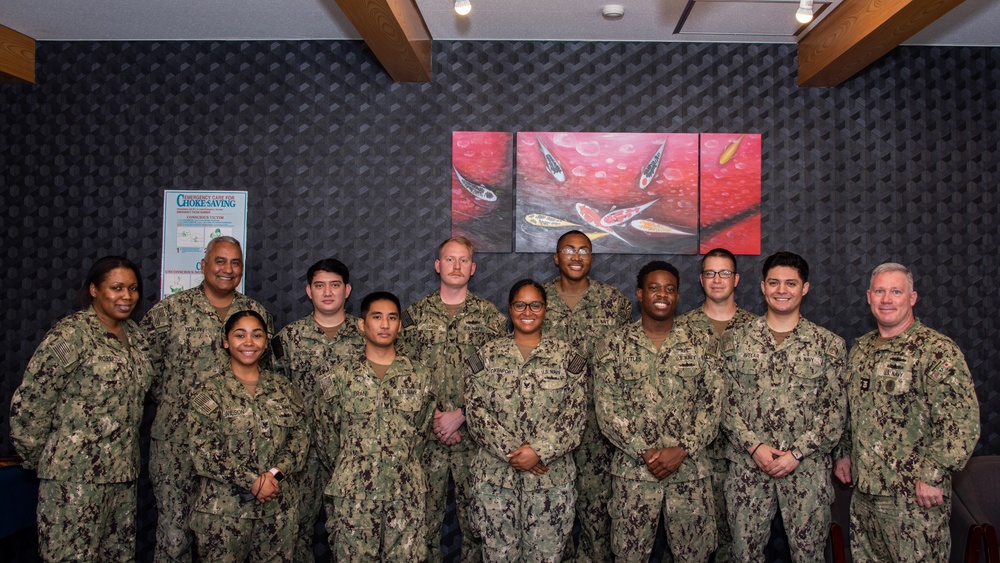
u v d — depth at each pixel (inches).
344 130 169.3
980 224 168.1
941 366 114.5
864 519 123.4
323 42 170.2
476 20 157.3
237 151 169.8
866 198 167.9
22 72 166.7
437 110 168.9
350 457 123.3
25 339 168.4
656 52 168.9
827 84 166.1
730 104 168.4
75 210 169.8
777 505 131.6
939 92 169.0
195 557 153.3
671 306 129.3
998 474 137.1
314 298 145.6
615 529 127.2
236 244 144.6
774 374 126.3
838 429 124.3
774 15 150.6
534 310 127.6
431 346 146.9
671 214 166.1
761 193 167.5
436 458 145.2
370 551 121.1
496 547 122.9
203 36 168.6
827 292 166.9
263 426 122.4
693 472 125.9
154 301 168.7
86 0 148.0
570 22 157.5
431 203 168.1
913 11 125.0
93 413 121.1
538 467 122.5
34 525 162.1
